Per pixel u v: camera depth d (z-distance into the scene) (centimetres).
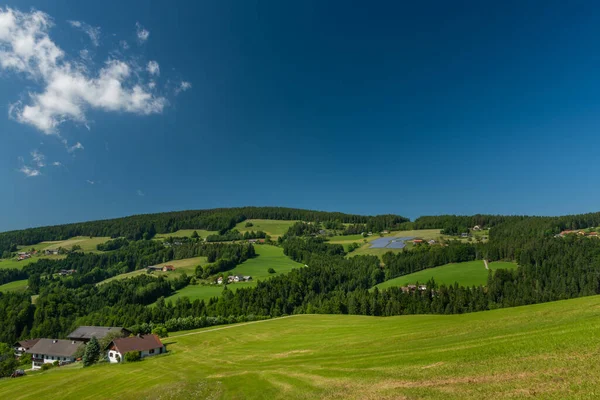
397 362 3862
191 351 8862
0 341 14562
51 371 8869
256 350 7350
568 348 2961
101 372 7306
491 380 2708
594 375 2366
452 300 14300
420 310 14325
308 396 3428
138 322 14288
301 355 5753
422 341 4722
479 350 3522
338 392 3331
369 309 14912
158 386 5212
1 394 6394
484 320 5156
